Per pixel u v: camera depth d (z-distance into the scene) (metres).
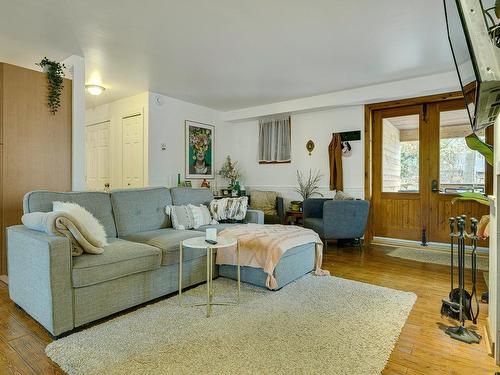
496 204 1.69
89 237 2.12
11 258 2.31
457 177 4.36
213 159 5.99
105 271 2.07
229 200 3.91
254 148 6.21
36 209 2.43
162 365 1.62
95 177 5.92
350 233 4.29
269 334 1.95
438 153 4.48
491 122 1.49
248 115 5.89
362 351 1.77
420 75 4.05
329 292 2.68
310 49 3.27
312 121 5.44
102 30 2.88
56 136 3.39
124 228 2.98
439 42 3.08
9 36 3.00
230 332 1.96
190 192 3.83
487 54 1.06
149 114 4.84
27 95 3.20
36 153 3.25
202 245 2.29
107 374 1.54
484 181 4.17
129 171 5.16
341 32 2.89
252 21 2.70
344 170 5.11
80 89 3.51
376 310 2.32
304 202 4.84
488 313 2.13
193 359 1.67
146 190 3.31
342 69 3.85
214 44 3.16
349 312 2.28
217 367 1.60
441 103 4.43
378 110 4.94
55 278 1.85
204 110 5.80
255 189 6.19
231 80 4.29
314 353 1.74
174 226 3.34
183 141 5.39
